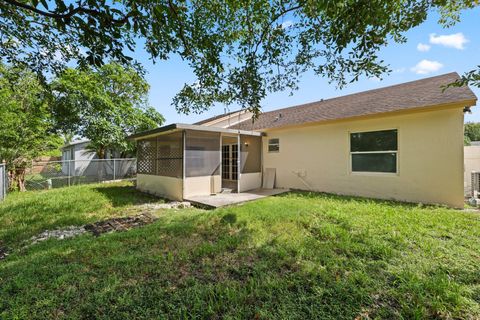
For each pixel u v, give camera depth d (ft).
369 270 7.46
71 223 14.28
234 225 12.35
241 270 7.59
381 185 19.95
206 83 13.53
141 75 13.47
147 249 9.42
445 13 12.29
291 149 26.76
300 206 16.16
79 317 5.47
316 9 9.57
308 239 10.11
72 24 7.06
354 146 21.70
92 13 6.49
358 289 6.41
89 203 19.33
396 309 5.71
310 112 28.37
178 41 10.18
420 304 5.77
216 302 5.96
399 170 18.97
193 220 13.62
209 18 11.76
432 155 17.34
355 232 10.85
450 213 14.10
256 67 13.25
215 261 8.27
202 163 22.45
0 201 20.80
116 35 7.13
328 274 7.18
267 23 11.89
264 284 6.70
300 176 25.96
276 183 28.32
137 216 15.76
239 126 36.40
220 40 12.32
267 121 32.89
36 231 12.80
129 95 45.19
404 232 10.67
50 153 32.86
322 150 24.02
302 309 5.73
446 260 8.02
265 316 5.48
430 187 17.43
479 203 17.15
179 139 21.49
